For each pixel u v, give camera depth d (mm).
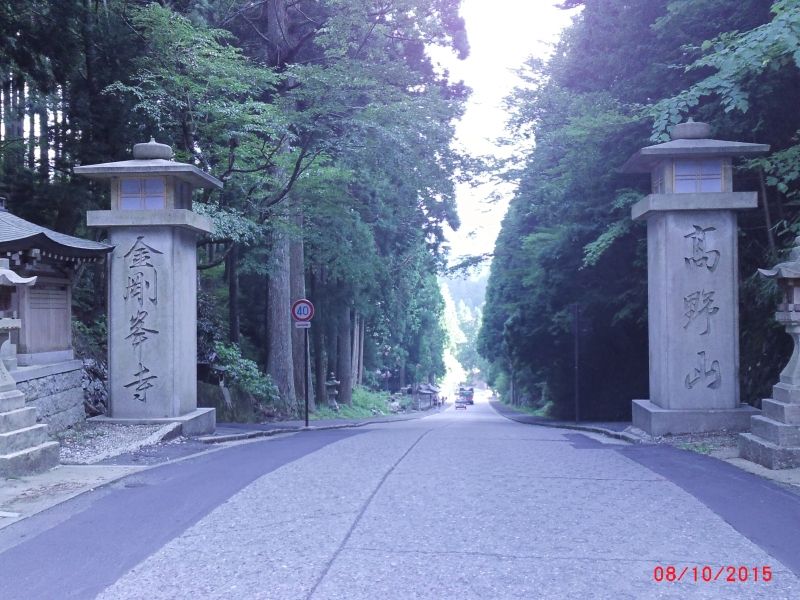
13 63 18094
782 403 9195
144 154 13617
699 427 12422
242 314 32438
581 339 25406
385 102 19297
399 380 81562
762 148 12219
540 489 7941
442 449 11328
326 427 20031
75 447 11422
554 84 22891
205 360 22453
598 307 23250
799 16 9594
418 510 7016
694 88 12508
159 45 16984
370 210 28766
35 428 9266
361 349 54375
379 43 21625
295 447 11812
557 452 10883
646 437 12477
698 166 12516
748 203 12352
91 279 20734
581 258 22547
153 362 13430
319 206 21219
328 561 5531
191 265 14398
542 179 23547
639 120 15945
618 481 8383
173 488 8156
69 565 5590
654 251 13211
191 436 13430
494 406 81250
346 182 21266
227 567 5453
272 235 22219
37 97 20375
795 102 13391
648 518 6707
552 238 23781
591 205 20922
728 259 12539
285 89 22000
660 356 12914
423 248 36344
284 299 25516
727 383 12523
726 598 4816
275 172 20328
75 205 18406
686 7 14414
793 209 14633
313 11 24391
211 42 17453
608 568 5371
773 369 14281
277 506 7230
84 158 18219
